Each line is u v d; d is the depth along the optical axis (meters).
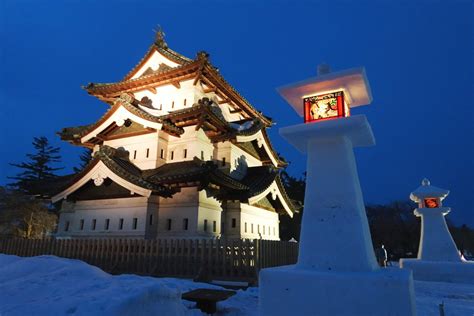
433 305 10.54
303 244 6.34
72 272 9.48
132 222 19.47
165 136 22.08
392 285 5.13
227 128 22.08
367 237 6.31
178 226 19.03
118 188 20.48
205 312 9.02
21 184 22.88
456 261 17.73
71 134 24.41
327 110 7.07
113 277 9.80
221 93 26.25
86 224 21.20
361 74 6.47
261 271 6.14
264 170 24.59
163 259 15.74
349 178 6.35
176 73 23.50
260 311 5.97
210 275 14.33
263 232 24.94
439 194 18.92
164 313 7.11
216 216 20.47
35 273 9.77
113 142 23.31
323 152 6.72
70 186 20.94
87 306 6.29
